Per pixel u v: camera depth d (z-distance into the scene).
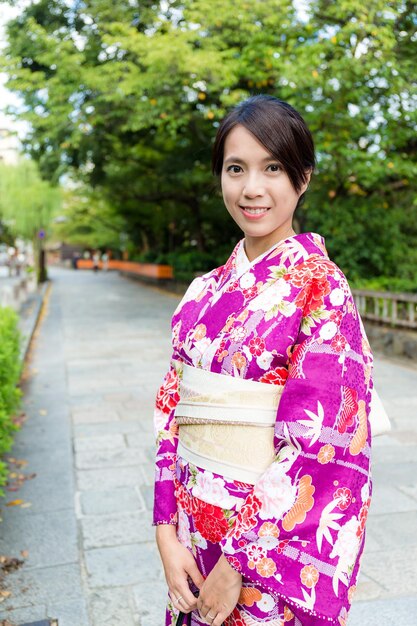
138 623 2.15
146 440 4.32
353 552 1.00
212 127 12.12
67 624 2.13
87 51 10.49
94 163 14.90
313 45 7.30
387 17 6.98
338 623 0.97
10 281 28.83
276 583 0.97
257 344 1.04
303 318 1.04
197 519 1.10
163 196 18.38
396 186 9.60
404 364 7.10
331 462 0.98
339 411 0.99
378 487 3.36
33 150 12.61
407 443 4.12
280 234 1.14
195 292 1.24
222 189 1.15
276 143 1.07
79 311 13.99
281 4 8.14
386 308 7.94
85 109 10.16
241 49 9.18
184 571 1.12
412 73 7.20
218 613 1.02
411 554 2.61
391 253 9.91
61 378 6.60
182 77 8.84
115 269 44.50
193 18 8.41
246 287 1.10
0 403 3.46
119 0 9.60
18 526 2.92
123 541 2.77
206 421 1.08
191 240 24.61
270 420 1.04
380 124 7.94
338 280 1.04
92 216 32.25
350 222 9.62
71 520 2.98
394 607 2.21
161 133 13.20
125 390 5.98
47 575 2.47
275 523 0.97
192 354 1.13
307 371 1.00
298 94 7.61
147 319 12.16
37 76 9.58
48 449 4.13
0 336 4.35
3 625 2.11
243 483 1.04
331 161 8.02
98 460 3.90
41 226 25.73
